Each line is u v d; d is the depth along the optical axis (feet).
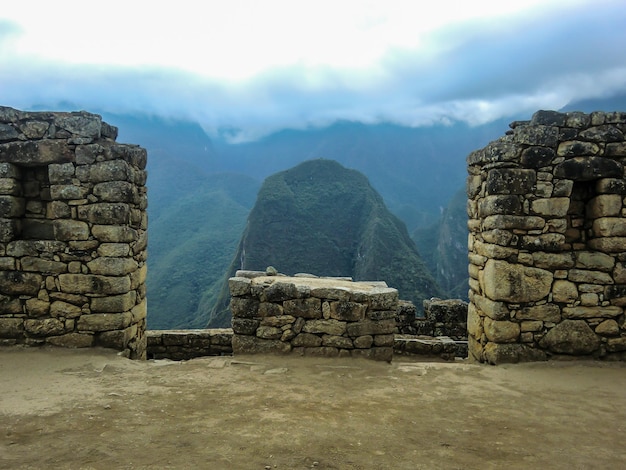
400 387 17.76
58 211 21.68
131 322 23.03
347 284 23.70
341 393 16.89
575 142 20.94
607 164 20.90
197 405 15.21
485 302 22.02
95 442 12.08
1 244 21.71
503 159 20.98
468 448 12.20
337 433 12.96
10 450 11.57
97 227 21.70
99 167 21.62
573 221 22.17
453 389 17.61
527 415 14.92
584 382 18.71
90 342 21.77
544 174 20.97
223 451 11.60
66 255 21.70
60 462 10.92
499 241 21.01
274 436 12.62
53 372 19.15
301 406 15.29
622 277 21.04
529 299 21.06
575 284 21.16
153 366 20.29
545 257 21.04
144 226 25.07
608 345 21.11
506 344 21.11
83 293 21.76
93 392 16.53
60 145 21.68
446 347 29.43
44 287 21.77
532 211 20.99
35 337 21.79
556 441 12.82
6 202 21.80
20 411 14.48
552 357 21.16
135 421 13.66
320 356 21.53
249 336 21.84
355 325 21.38
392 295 21.70
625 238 20.95
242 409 14.87
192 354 29.76
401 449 12.01
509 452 12.01
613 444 12.68
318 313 21.57
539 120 21.03
